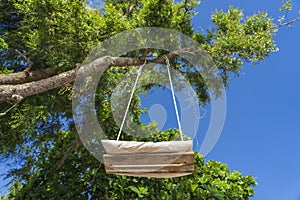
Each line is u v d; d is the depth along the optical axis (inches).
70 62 179.3
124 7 219.3
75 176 163.8
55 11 172.7
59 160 166.4
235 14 189.3
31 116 189.9
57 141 180.2
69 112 215.6
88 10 194.2
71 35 174.4
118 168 113.0
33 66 218.5
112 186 161.6
